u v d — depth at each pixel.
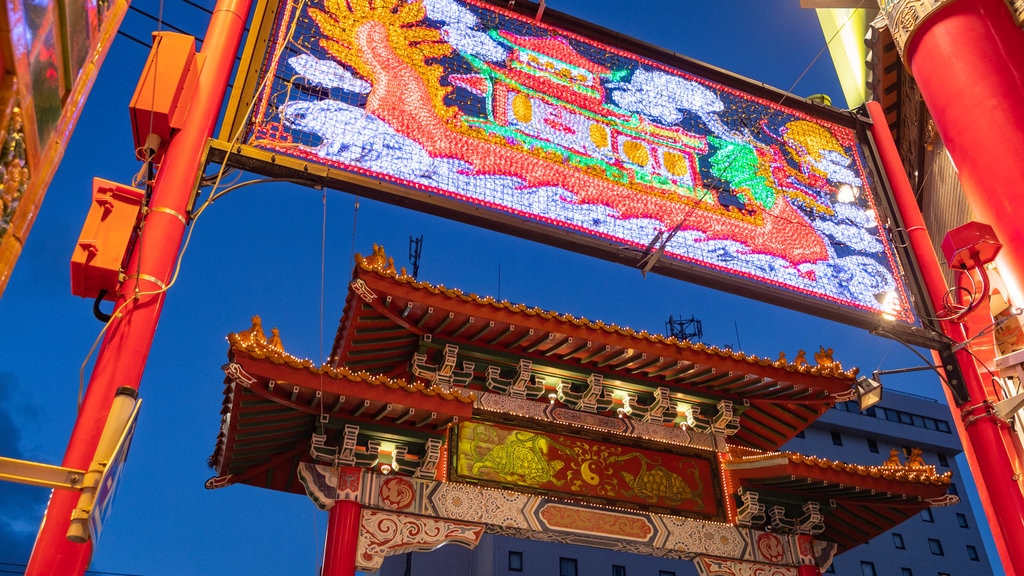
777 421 19.11
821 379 17.84
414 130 17.41
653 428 17.39
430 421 14.71
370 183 16.02
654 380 17.61
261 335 13.85
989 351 19.16
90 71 7.01
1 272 5.62
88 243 11.06
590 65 21.14
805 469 16.50
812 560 17.03
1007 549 17.55
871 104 24.44
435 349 16.31
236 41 15.55
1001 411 17.75
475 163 17.64
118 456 8.50
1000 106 18.20
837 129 23.81
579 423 16.77
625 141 20.05
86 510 7.80
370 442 14.59
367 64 17.88
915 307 20.83
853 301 20.08
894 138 25.34
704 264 18.77
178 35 13.85
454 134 17.84
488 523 14.83
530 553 50.81
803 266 20.08
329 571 13.46
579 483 16.03
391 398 14.09
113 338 10.87
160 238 12.06
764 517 17.03
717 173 20.70
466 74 19.09
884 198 22.56
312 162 15.68
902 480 17.06
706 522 16.59
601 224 18.22
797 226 20.81
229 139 15.30
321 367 13.64
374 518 14.20
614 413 17.69
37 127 5.93
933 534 60.69
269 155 15.07
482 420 16.03
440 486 14.91
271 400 13.70
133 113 13.01
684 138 21.00
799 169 22.20
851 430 61.62
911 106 23.75
